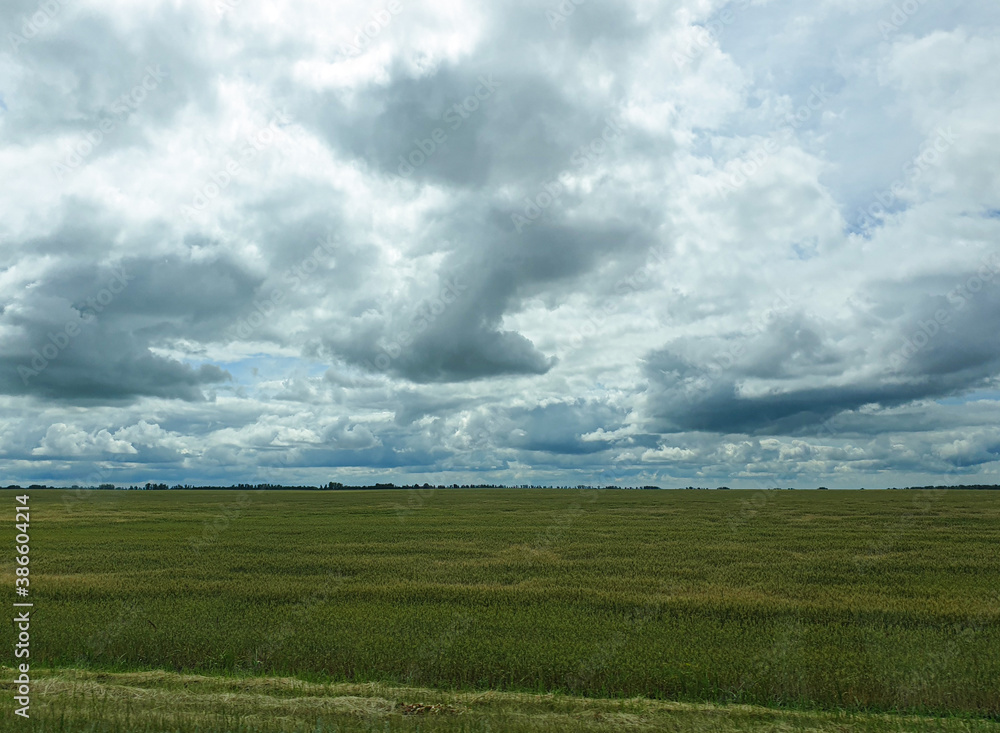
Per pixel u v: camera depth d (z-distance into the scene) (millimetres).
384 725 9727
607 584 23969
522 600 20312
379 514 61781
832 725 10289
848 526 46906
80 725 9242
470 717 10398
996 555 31781
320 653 13891
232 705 10945
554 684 12484
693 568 28047
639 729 10023
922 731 10078
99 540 39188
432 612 18203
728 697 11766
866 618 17766
